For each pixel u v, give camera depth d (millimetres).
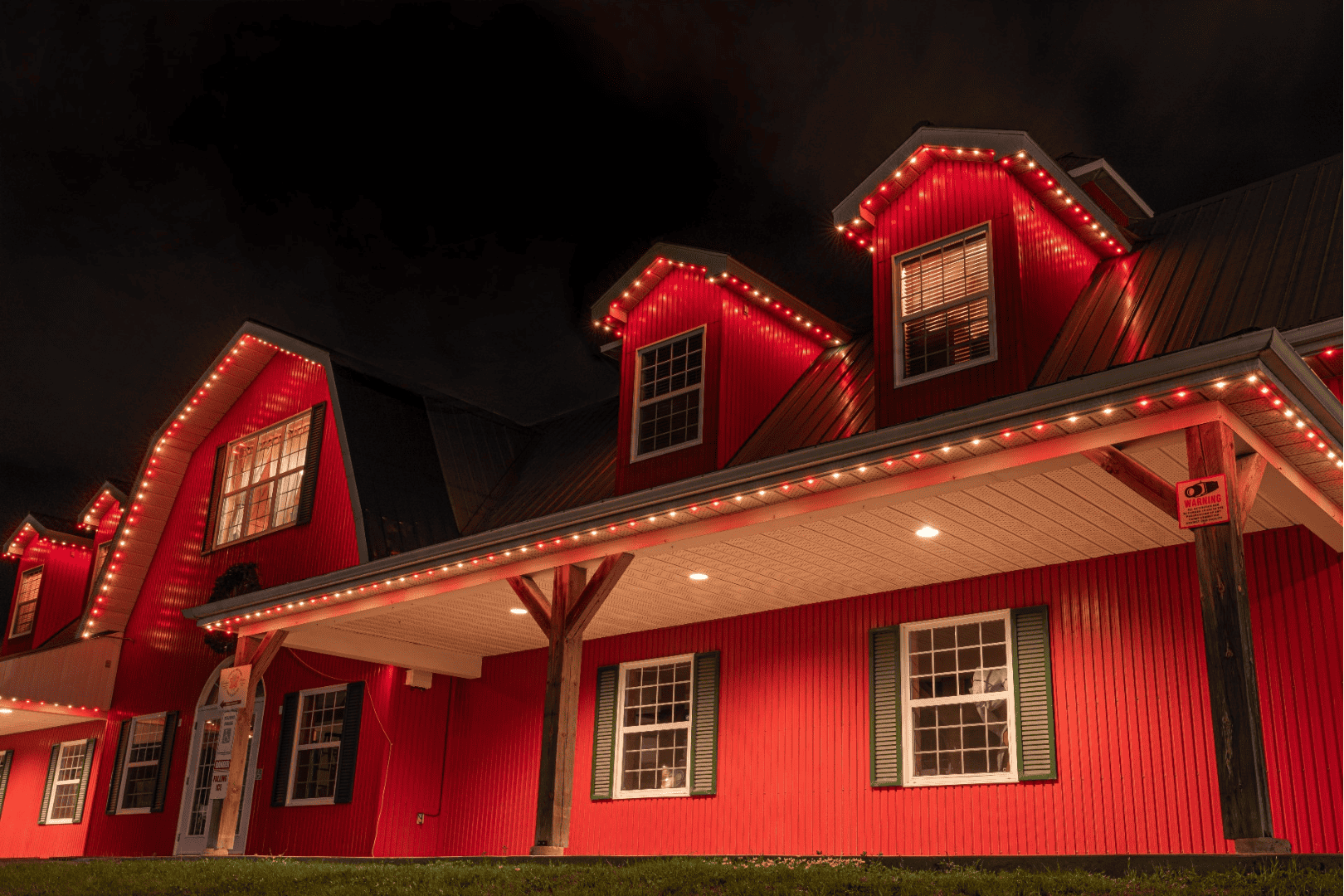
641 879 8023
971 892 6602
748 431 11953
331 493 16703
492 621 14109
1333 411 7051
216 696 17781
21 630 23812
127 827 18562
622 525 9992
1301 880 5586
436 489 16578
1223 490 6508
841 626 12266
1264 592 9258
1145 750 9680
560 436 17688
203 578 19000
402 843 15328
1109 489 8656
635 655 14258
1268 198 10445
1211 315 8789
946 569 11023
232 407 20125
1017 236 9742
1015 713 10562
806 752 12102
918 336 10227
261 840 16625
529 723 15414
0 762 23500
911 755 11219
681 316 12617
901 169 10625
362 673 16344
